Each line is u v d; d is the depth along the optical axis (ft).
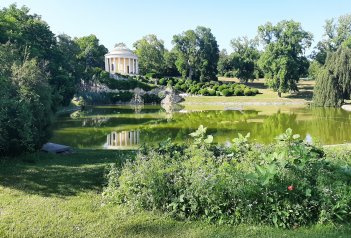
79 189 28.40
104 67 346.13
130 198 24.52
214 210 21.84
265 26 216.95
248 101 206.28
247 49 289.33
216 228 20.53
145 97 222.89
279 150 27.40
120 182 25.90
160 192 23.59
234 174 22.82
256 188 21.62
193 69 306.35
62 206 24.32
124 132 87.45
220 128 94.53
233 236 19.39
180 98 224.33
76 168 35.88
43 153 47.24
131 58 315.99
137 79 271.28
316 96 170.71
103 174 32.14
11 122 40.81
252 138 76.43
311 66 242.58
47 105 53.21
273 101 201.67
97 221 21.77
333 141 71.15
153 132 87.56
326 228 19.90
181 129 93.50
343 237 18.65
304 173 22.99
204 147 30.30
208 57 295.69
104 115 138.31
